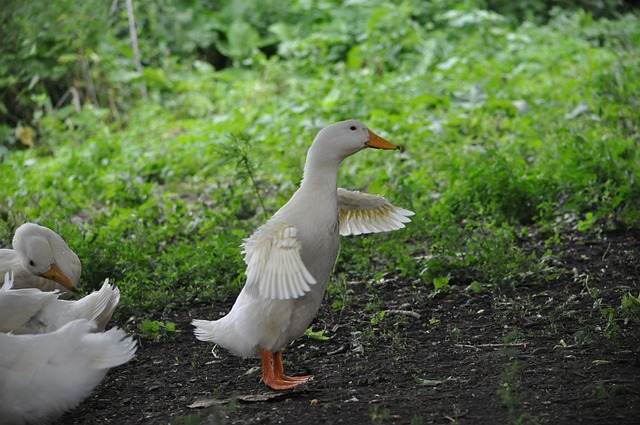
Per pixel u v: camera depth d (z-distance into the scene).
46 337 5.37
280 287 5.50
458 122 13.62
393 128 13.42
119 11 18.47
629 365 6.04
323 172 5.88
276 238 5.58
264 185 11.91
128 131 15.86
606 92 13.01
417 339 6.85
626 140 11.16
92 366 5.37
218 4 21.27
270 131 14.02
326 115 14.57
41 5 16.44
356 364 6.42
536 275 7.89
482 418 5.30
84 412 5.89
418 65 17.97
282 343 5.92
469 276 8.00
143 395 6.14
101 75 17.09
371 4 20.84
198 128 15.07
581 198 9.45
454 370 6.16
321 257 5.86
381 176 10.66
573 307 7.25
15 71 16.42
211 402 5.86
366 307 7.48
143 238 9.62
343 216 6.53
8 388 5.28
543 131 12.69
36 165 14.11
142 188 11.68
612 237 8.95
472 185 9.96
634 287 7.60
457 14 20.30
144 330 7.11
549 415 5.27
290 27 19.98
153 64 18.44
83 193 12.22
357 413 5.52
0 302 5.84
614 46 19.09
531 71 17.00
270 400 5.84
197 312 7.83
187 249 9.00
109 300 6.18
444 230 8.82
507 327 6.94
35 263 6.92
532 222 9.74
